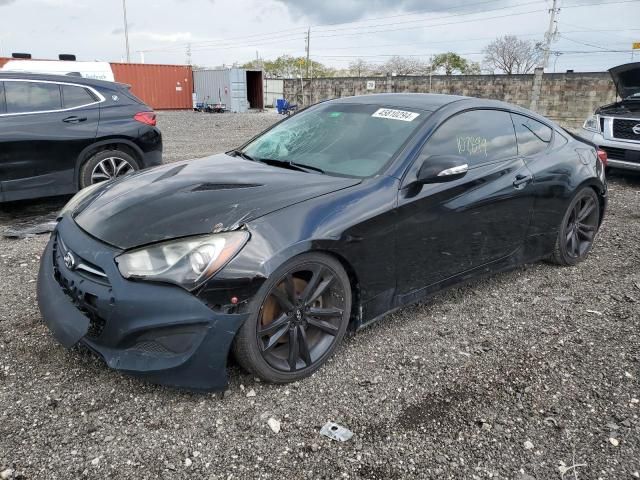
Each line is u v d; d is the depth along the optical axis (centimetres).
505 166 384
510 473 225
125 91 671
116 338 251
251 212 265
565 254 462
